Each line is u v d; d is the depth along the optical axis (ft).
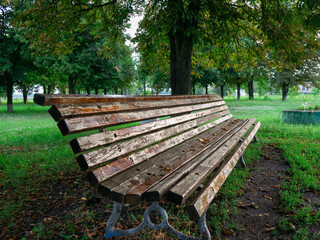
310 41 20.36
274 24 20.76
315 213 8.06
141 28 23.22
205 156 8.32
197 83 103.91
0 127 30.99
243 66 30.96
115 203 6.23
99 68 61.98
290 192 9.78
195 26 18.67
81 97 5.80
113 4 23.09
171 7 16.49
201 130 12.22
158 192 4.98
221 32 18.93
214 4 18.04
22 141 20.30
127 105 7.38
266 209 8.74
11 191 10.25
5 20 48.67
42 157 14.94
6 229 7.39
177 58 19.95
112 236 6.94
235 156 9.02
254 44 26.66
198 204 5.05
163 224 6.16
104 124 6.01
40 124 33.50
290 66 25.04
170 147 8.76
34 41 23.45
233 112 48.01
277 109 54.95
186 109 11.78
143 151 7.24
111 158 5.87
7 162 14.05
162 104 9.63
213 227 7.51
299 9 18.52
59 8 21.67
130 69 74.90
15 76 59.67
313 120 27.58
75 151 5.13
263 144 18.49
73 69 55.72
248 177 11.83
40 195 9.87
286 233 7.21
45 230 7.26
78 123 5.23
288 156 14.70
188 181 5.92
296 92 114.73
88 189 10.42
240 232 7.30
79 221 7.72
